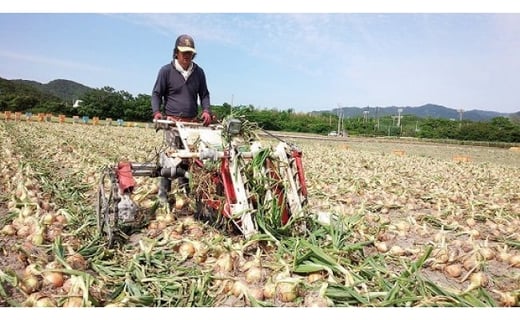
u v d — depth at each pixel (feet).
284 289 9.02
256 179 12.10
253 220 11.75
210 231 13.28
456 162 56.34
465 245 13.32
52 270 9.41
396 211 20.40
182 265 11.23
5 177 23.16
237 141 13.24
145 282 9.96
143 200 17.06
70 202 18.04
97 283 9.30
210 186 13.05
